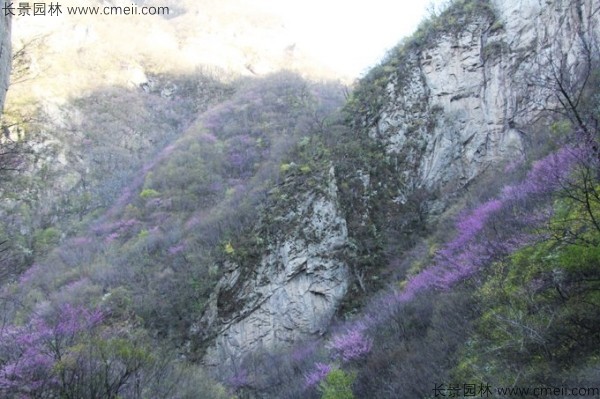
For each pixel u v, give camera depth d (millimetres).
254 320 16500
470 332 7105
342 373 8602
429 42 20938
